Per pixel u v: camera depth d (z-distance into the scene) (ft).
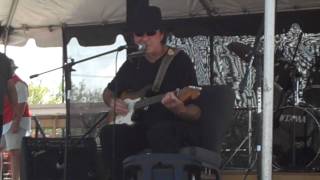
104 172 10.09
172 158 7.48
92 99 17.97
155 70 10.29
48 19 20.42
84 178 10.21
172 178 7.45
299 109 18.13
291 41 19.79
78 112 17.48
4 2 18.48
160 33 10.14
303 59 19.84
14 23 20.53
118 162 9.63
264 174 7.93
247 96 19.39
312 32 19.53
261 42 10.52
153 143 8.79
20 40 21.24
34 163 10.30
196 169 7.71
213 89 10.47
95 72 18.93
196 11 20.13
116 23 20.63
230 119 10.75
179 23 20.54
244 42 20.08
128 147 9.70
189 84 10.00
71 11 19.74
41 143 10.36
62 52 21.02
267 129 7.94
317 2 19.01
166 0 18.99
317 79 19.40
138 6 11.48
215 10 19.90
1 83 12.39
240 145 16.74
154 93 10.02
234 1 19.10
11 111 15.93
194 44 20.51
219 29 20.34
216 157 8.41
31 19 20.26
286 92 18.45
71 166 10.22
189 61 10.23
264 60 8.04
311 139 18.11
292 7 19.52
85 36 20.92
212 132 10.11
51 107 23.41
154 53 10.23
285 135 18.28
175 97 9.00
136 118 9.86
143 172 7.50
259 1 18.97
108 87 10.71
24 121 16.48
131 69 10.48
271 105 7.97
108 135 9.76
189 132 8.98
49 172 10.30
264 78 8.02
